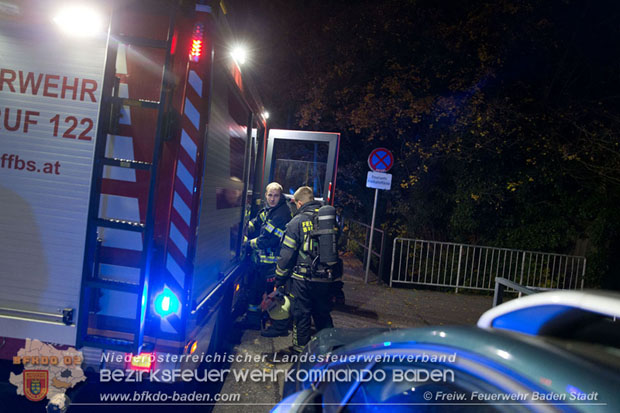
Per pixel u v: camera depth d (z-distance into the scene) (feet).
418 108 40.16
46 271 9.64
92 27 9.41
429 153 40.81
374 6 42.34
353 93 44.91
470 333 4.94
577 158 35.01
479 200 38.63
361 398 6.03
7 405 10.36
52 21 9.44
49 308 9.65
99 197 9.55
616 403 3.27
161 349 9.75
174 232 9.80
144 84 9.78
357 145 50.83
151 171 9.23
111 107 9.64
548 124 38.22
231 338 18.21
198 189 9.89
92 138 9.54
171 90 9.67
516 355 4.21
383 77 44.06
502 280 16.52
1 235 9.70
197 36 9.84
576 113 36.73
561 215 37.83
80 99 9.52
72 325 9.60
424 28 42.42
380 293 30.66
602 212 34.86
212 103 10.48
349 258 44.93
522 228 38.52
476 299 32.58
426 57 41.73
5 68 9.57
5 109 9.61
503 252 36.14
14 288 9.70
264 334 17.84
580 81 40.55
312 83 46.29
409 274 36.06
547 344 4.41
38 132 9.59
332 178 22.77
